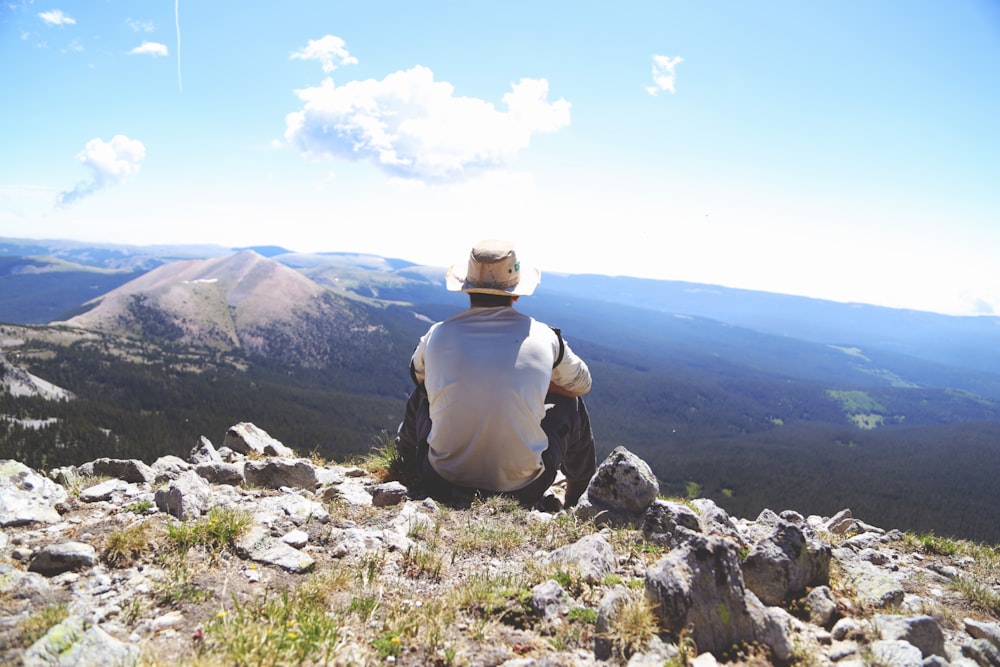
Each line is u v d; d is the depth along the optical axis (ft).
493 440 15.89
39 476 15.38
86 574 10.44
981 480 651.25
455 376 15.93
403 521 14.16
